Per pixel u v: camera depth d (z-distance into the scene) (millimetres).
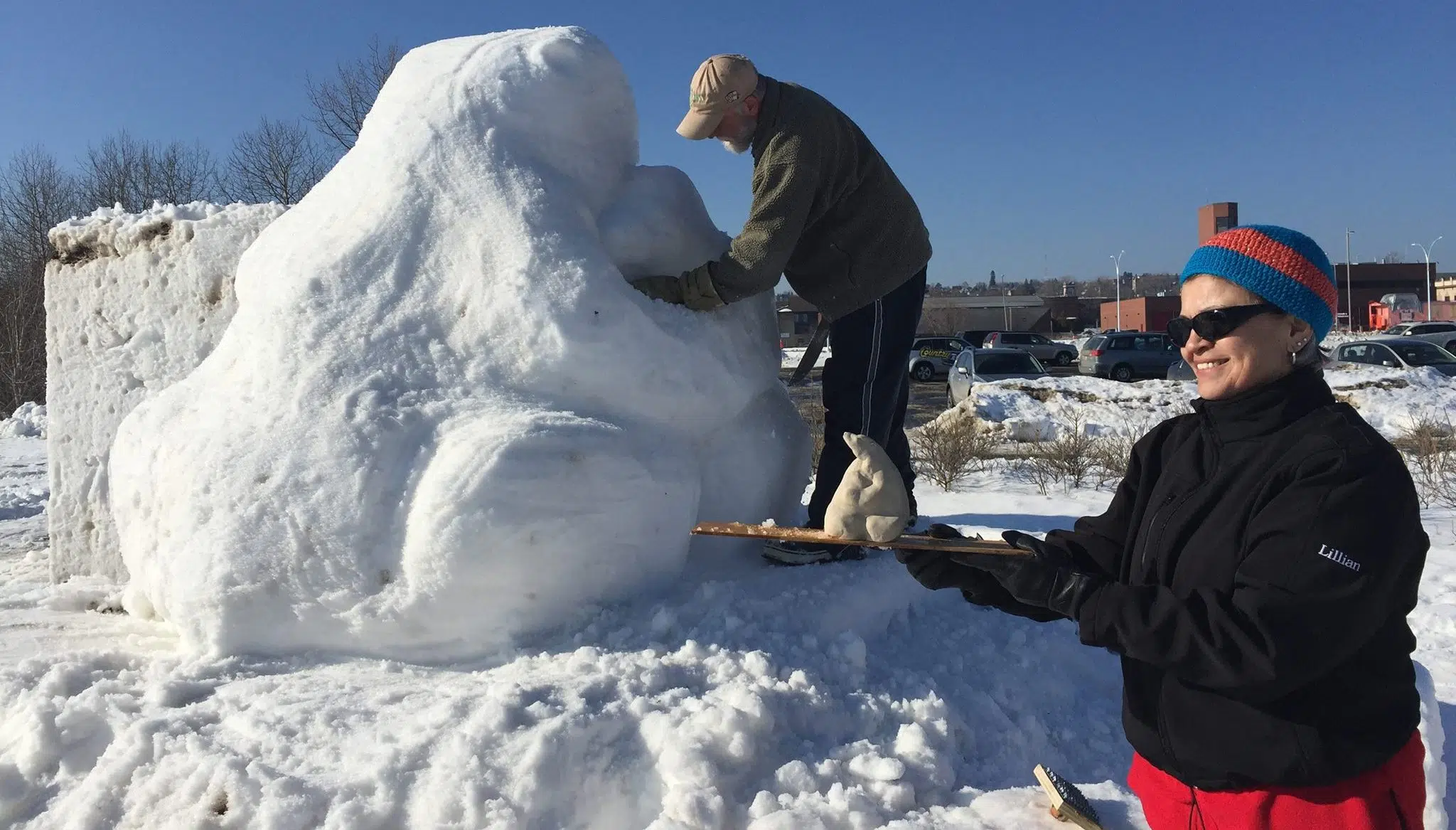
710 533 1894
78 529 4086
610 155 3305
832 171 3100
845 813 2146
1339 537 1434
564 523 2588
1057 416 13289
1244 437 1620
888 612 3229
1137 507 1866
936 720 2516
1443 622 3998
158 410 2977
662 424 3025
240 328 2996
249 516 2615
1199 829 1741
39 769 2201
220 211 3990
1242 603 1455
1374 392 13938
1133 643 1556
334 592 2576
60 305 4117
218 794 2029
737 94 3006
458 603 2543
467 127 3020
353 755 2154
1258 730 1572
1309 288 1558
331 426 2643
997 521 6324
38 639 2982
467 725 2180
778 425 3518
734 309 3328
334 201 3082
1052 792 2215
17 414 14648
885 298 3375
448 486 2506
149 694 2395
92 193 25812
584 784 2135
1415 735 1648
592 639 2617
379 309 2836
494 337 2801
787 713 2404
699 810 2078
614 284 2926
